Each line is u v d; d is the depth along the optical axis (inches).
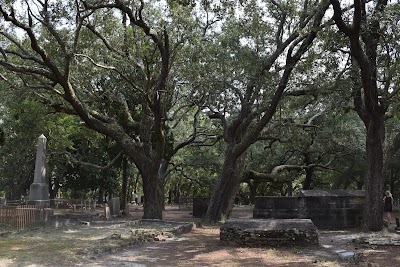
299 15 787.4
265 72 767.7
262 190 2057.1
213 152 1560.0
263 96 822.5
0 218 608.1
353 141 1178.6
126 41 856.3
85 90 885.8
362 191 784.9
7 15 609.3
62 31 780.0
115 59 804.0
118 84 883.4
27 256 393.7
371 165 684.1
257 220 550.6
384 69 668.7
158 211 819.4
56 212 1014.4
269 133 970.7
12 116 1156.5
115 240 499.5
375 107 665.0
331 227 745.6
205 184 1776.6
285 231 508.4
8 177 1338.6
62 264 367.2
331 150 1205.1
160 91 743.7
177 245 522.6
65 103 894.4
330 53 703.7
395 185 1635.1
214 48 805.9
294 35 790.5
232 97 892.0
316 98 823.7
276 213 763.4
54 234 561.0
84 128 1113.4
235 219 567.5
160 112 769.6
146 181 818.8
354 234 647.8
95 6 676.1
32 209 646.5
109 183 1563.7
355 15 586.6
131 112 995.9
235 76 827.4
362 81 652.7
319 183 1759.4
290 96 864.9
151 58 792.3
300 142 1072.8
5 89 858.8
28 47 847.1
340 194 762.8
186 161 1540.4
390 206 724.0
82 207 1107.9
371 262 411.2
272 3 803.4
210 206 875.4
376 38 668.7
